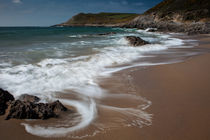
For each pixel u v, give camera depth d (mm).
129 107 3922
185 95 4492
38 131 2969
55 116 3418
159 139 2795
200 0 50219
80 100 4289
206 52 11203
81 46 13445
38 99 4191
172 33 35219
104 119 3414
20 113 3268
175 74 6320
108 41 17578
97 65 7656
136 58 9484
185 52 11422
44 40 18000
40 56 9125
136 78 5953
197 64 7770
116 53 10719
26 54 9516
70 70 6691
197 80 5629
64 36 24766
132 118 3451
